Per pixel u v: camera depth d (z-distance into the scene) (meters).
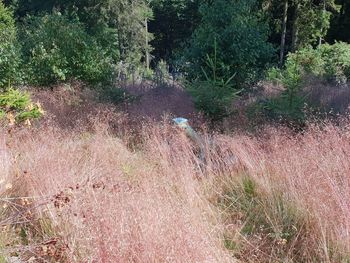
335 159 4.83
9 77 11.77
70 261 3.10
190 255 2.85
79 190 3.71
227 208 4.63
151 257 2.77
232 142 6.01
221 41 13.49
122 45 27.58
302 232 4.04
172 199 3.73
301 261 3.72
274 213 4.36
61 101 11.16
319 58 18.22
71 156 5.55
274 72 14.70
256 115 8.66
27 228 3.93
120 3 26.52
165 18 36.22
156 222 3.04
